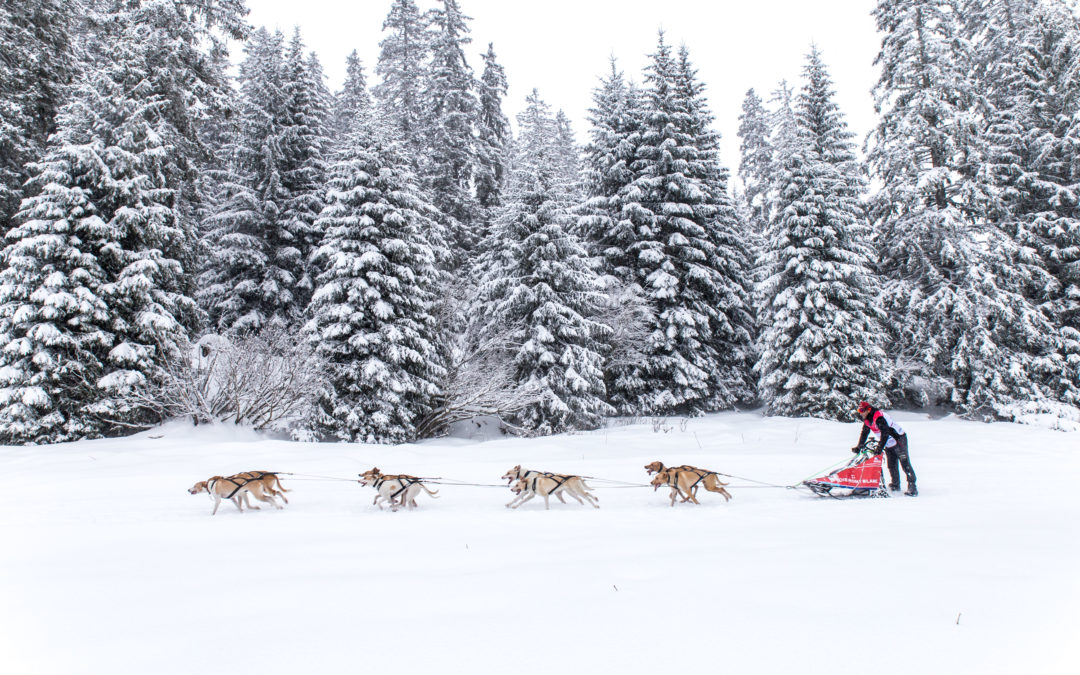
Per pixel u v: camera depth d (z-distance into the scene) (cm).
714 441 1560
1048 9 2338
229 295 2325
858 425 1864
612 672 259
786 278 2261
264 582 426
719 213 2662
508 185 3403
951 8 2242
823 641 287
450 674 261
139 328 1666
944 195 2184
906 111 2188
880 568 412
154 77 1923
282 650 293
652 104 2584
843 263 2170
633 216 2456
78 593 402
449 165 3056
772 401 2258
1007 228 2286
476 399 1898
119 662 282
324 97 3491
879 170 2294
